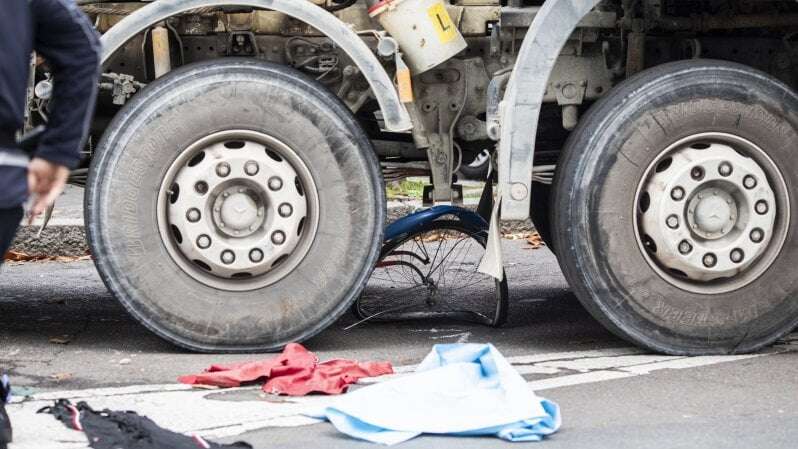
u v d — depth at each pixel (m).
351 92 8.91
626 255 8.27
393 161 9.87
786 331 8.46
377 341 9.11
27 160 4.57
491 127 8.48
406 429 6.19
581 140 8.30
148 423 6.02
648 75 8.29
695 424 6.46
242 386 7.39
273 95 8.27
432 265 10.18
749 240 8.30
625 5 8.93
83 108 4.58
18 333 9.41
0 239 4.58
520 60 8.20
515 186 8.27
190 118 8.23
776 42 9.75
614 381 7.55
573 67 8.89
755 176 8.27
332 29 8.29
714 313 8.37
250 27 9.04
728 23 9.21
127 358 8.31
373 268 8.52
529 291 11.87
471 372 6.61
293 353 7.82
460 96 9.04
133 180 8.22
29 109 8.58
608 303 8.30
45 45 4.55
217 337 8.39
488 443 6.11
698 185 8.23
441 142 9.04
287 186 8.30
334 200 8.41
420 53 8.64
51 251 14.24
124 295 8.27
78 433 6.11
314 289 8.44
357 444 6.09
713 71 8.27
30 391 7.26
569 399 7.06
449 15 9.04
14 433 6.11
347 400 6.40
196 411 6.74
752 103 8.27
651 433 6.28
